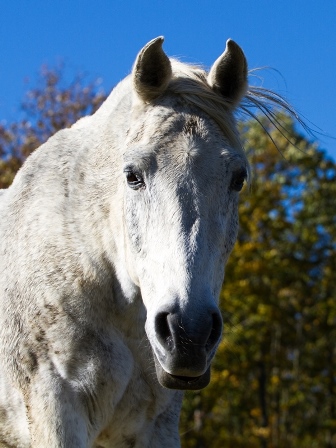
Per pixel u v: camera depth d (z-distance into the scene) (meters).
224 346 30.41
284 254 36.41
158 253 6.41
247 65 7.19
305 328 36.41
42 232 7.95
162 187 6.48
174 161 6.53
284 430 36.56
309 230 36.97
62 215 7.91
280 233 35.75
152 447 7.93
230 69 7.15
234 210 6.89
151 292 6.55
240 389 34.62
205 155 6.57
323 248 36.97
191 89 6.96
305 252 36.72
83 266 7.66
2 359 8.12
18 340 7.89
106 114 8.20
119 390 7.64
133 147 6.74
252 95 7.68
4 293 8.16
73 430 7.47
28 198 8.32
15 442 8.32
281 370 35.94
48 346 7.65
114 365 7.58
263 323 34.16
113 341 7.64
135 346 7.74
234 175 6.70
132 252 6.86
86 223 7.74
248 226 35.03
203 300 6.18
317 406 37.09
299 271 36.22
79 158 8.09
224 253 6.75
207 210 6.45
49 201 8.06
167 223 6.39
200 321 6.10
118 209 7.38
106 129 7.88
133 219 6.77
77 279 7.66
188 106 6.88
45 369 7.63
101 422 7.70
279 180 36.25
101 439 7.96
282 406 35.00
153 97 7.02
